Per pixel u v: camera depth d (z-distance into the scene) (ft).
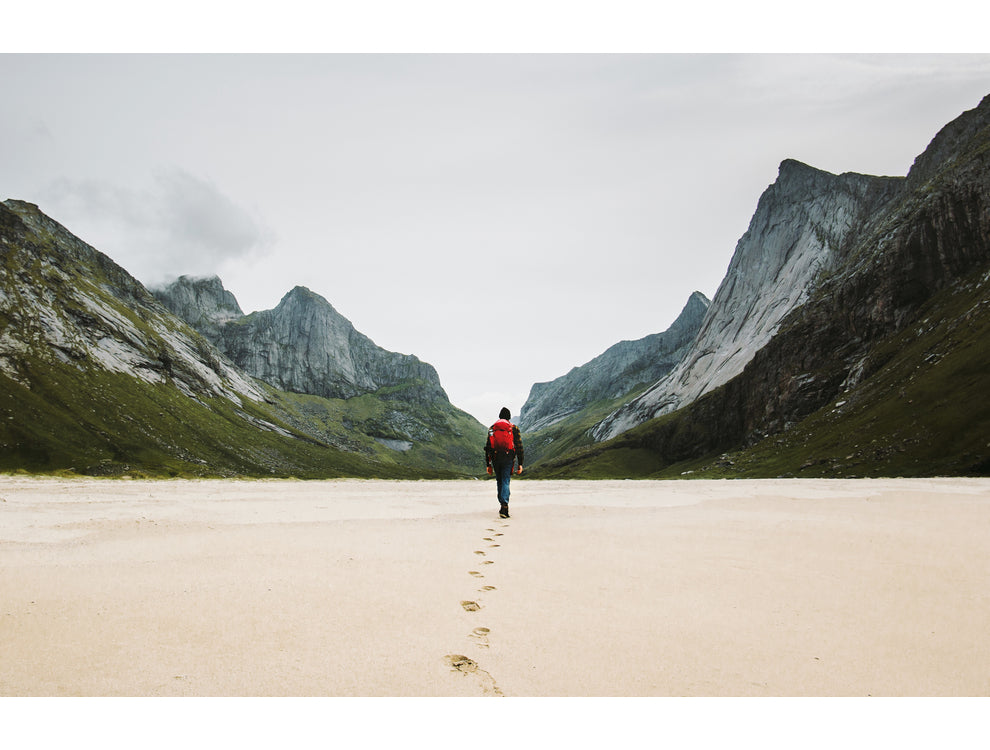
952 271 488.44
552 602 25.32
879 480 138.10
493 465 56.49
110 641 19.76
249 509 63.00
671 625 22.40
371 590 26.66
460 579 29.17
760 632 21.79
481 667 18.35
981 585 28.58
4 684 16.55
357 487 127.65
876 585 28.53
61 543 38.24
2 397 607.37
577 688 17.12
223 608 23.48
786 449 432.66
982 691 17.34
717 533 44.29
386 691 16.63
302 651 19.21
